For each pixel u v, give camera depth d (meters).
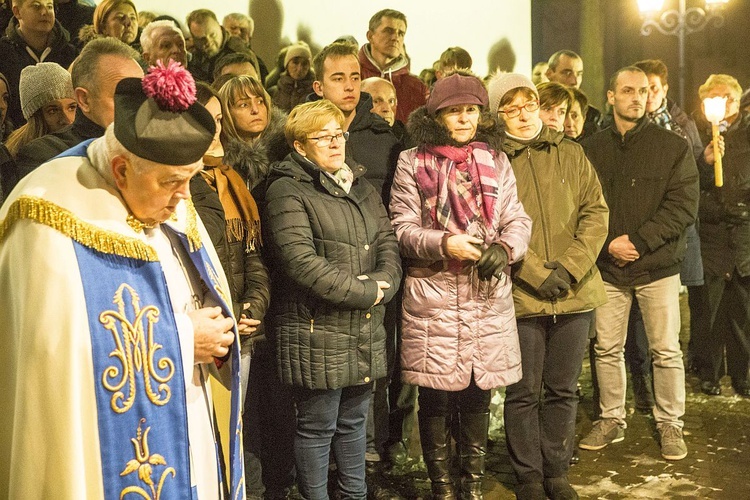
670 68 10.88
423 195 3.21
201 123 1.85
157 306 1.89
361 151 3.53
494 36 7.30
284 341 2.96
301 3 5.77
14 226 1.79
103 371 1.79
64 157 1.89
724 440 4.11
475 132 3.27
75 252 1.79
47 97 2.93
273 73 5.18
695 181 3.89
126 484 1.84
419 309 3.18
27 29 3.76
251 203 2.91
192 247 2.04
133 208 1.89
